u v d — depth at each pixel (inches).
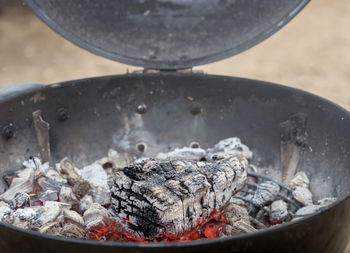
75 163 58.0
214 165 52.0
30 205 53.4
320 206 52.6
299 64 109.0
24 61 110.5
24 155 55.9
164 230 49.6
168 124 59.2
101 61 111.9
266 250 46.4
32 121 56.1
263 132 57.6
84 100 57.8
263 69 106.3
